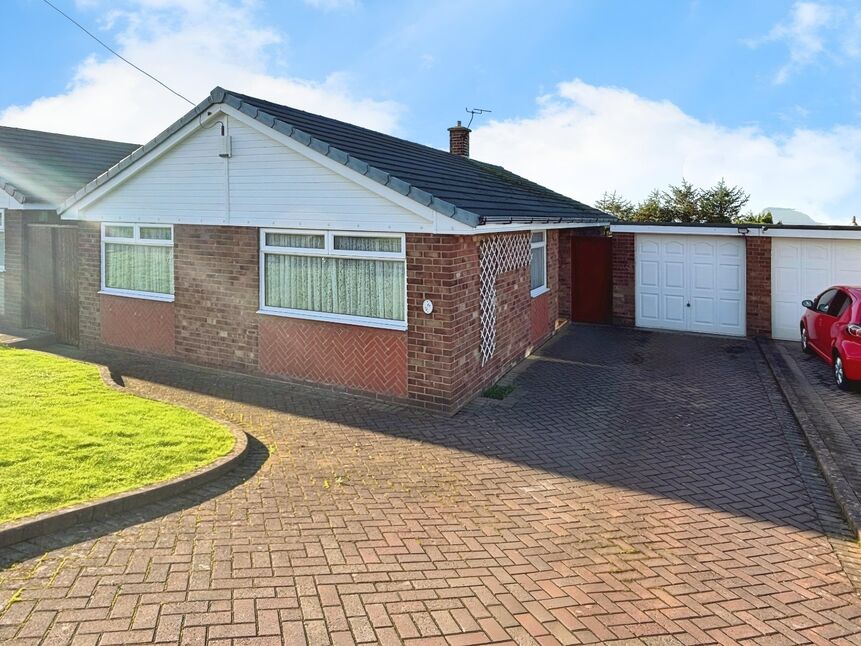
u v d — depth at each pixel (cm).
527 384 1070
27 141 1723
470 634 403
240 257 1071
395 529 545
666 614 436
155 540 502
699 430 848
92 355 1233
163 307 1180
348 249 964
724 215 3516
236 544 502
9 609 399
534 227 1099
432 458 725
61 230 1341
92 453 648
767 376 1142
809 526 581
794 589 474
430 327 895
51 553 471
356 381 967
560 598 450
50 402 823
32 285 1419
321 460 707
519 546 525
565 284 1753
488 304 1032
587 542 538
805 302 1284
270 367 1057
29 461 615
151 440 699
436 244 876
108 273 1276
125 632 383
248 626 397
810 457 754
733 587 475
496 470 695
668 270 1609
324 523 550
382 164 966
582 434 823
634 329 1638
